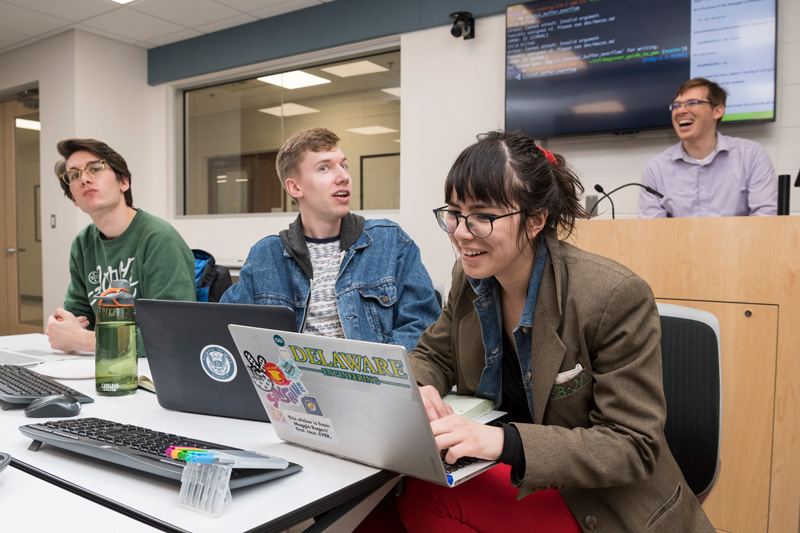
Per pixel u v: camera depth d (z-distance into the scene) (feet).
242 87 15.87
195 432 3.15
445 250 12.35
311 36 13.85
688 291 6.38
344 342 2.43
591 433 2.83
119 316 3.98
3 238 17.88
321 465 2.70
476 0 11.66
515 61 11.11
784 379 5.83
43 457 2.74
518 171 2.93
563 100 10.71
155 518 2.10
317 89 14.57
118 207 5.90
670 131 10.15
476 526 3.21
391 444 2.54
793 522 5.76
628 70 10.11
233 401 3.40
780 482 5.83
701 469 3.67
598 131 10.45
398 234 5.61
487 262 3.03
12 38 15.87
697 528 3.17
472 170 2.92
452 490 3.25
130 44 16.46
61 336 5.18
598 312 2.98
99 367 3.96
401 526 3.76
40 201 16.65
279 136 15.25
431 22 12.20
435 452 2.41
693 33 9.55
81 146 5.74
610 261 3.16
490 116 11.75
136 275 5.84
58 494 2.31
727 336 6.14
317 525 2.44
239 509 2.20
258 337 2.76
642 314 2.94
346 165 5.52
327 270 5.41
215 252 16.03
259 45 14.71
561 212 3.20
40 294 17.04
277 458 2.53
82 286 6.43
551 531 3.04
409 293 5.41
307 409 2.78
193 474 2.22
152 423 3.31
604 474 2.72
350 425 2.64
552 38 10.73
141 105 16.80
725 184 9.11
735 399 6.07
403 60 12.77
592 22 10.36
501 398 3.65
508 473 3.22
